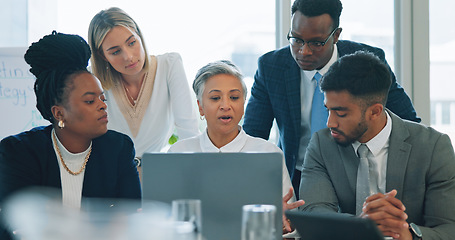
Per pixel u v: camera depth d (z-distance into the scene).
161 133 2.75
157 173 1.38
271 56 2.59
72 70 1.79
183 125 2.68
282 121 2.55
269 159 1.36
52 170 1.81
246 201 1.36
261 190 1.36
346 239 1.23
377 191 1.94
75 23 3.52
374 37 3.82
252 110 2.65
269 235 1.10
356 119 1.82
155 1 3.51
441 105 3.89
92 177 1.84
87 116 1.77
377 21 3.81
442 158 1.86
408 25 3.81
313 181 2.01
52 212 1.09
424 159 1.87
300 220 1.31
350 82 1.78
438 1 3.85
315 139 2.09
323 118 2.45
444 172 1.85
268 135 2.68
